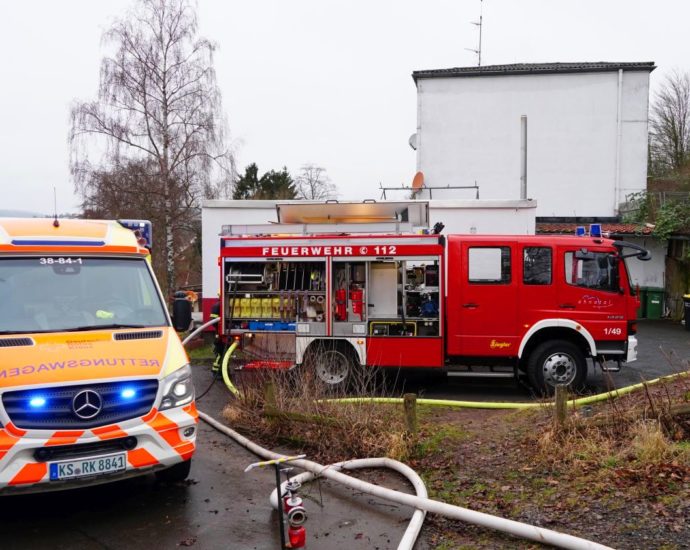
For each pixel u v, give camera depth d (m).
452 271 9.34
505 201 14.02
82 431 4.55
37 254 5.63
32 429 4.43
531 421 7.13
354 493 5.48
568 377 9.24
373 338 9.44
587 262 9.24
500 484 5.31
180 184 20.58
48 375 4.58
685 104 30.48
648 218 20.92
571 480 5.17
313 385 7.78
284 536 4.44
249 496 5.49
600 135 23.64
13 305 5.27
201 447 6.98
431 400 8.53
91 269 5.79
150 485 5.77
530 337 9.34
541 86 23.94
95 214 20.48
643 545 4.02
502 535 4.46
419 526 4.57
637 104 23.52
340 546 4.48
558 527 4.41
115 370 4.81
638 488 4.79
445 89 24.45
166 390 5.02
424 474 5.72
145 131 20.64
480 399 9.30
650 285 21.11
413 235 9.35
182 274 28.84
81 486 4.61
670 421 5.76
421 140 24.64
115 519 4.99
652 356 12.86
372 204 10.59
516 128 24.12
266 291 9.73
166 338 5.45
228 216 14.52
